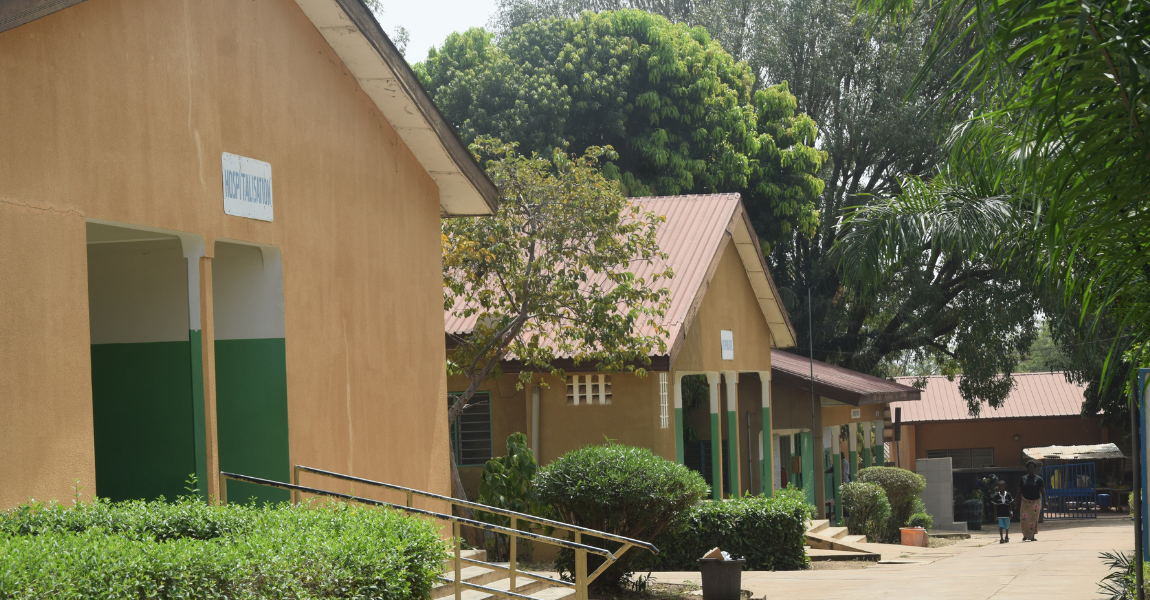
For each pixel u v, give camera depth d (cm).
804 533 1709
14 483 726
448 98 3278
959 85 525
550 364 1766
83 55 806
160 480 1038
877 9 558
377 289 1227
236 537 702
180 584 578
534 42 3400
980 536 2777
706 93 3303
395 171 1285
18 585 508
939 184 1103
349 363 1157
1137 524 768
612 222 1723
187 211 911
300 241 1080
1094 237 512
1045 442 4356
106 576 550
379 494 1201
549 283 1748
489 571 1144
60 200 778
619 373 1797
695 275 1902
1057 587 1306
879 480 2608
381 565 721
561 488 1308
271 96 1041
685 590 1353
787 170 3412
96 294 1069
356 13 1112
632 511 1298
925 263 3309
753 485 2497
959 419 4350
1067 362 3234
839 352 3622
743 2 3831
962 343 3341
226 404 1059
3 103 734
